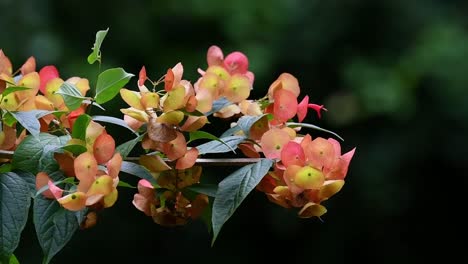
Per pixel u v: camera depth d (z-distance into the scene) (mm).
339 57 9523
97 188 1660
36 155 1764
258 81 9180
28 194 1707
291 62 9500
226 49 9258
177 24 9172
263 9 9375
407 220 10070
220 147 1853
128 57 8930
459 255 10195
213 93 1900
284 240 10234
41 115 1770
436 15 9711
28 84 1887
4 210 1686
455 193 9883
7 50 7977
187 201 1904
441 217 10070
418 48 9312
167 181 1871
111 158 1716
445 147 9500
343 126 9594
